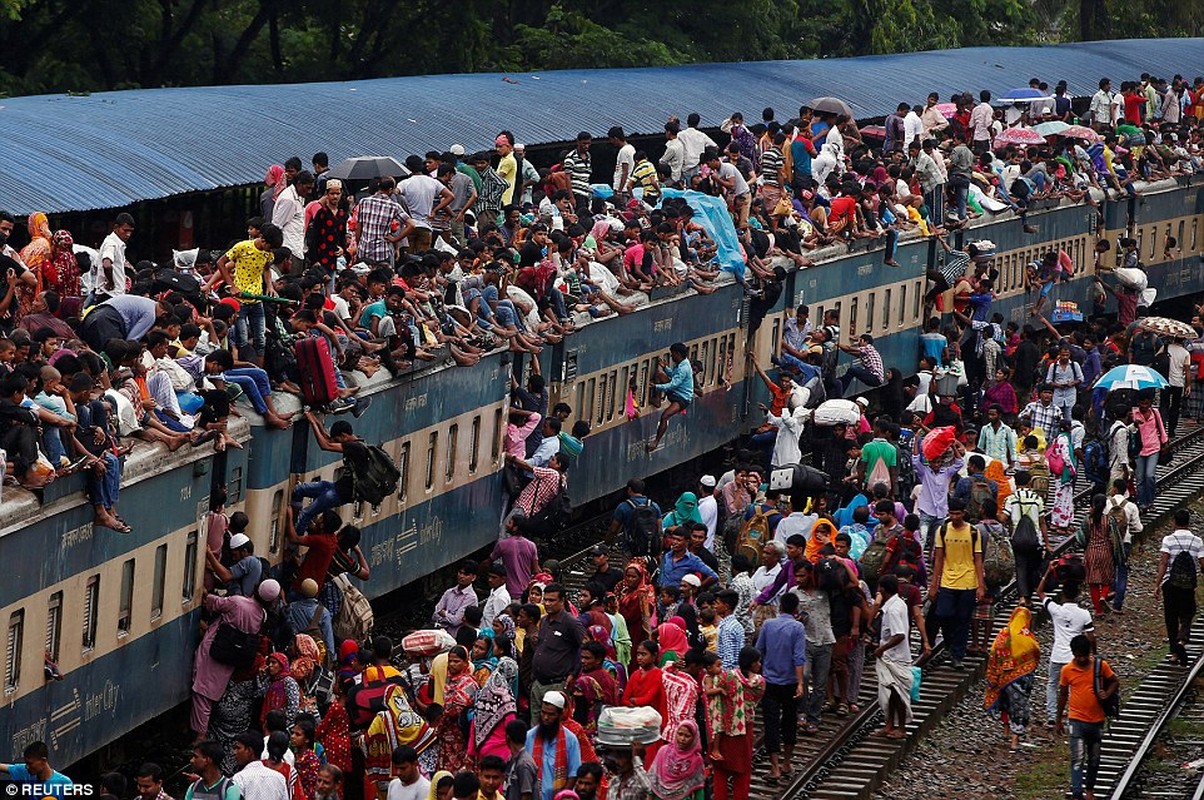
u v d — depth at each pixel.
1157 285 122.12
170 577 42.88
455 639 46.09
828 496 67.50
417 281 55.22
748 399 80.44
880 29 149.88
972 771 51.47
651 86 96.75
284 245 55.09
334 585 47.94
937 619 58.44
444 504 57.47
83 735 39.72
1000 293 101.44
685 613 46.38
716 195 79.06
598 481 68.19
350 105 78.06
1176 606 60.38
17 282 45.69
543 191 75.19
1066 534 74.94
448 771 38.72
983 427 69.69
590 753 38.94
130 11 115.06
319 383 47.78
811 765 48.31
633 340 69.44
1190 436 93.06
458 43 124.69
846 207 85.19
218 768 36.81
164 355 43.28
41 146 61.00
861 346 82.75
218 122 70.25
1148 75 125.19
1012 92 113.44
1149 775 51.78
